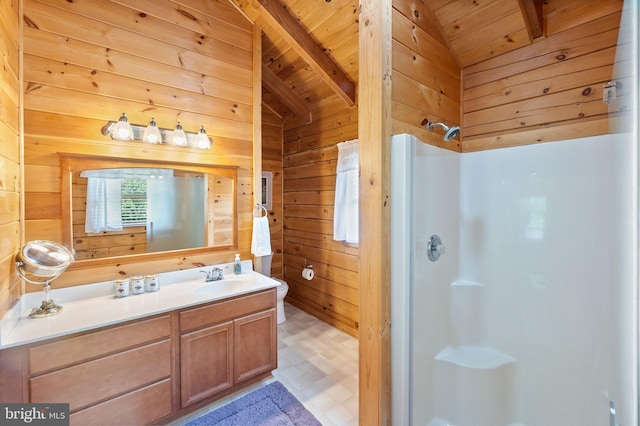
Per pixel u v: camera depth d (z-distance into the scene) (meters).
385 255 1.25
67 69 1.74
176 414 1.70
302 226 3.54
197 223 2.27
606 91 1.22
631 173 0.85
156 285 1.93
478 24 1.68
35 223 1.64
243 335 1.94
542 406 1.58
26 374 1.26
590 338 1.48
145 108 2.01
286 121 3.76
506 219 1.76
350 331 2.90
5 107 1.36
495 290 1.77
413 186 1.30
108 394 1.45
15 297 1.49
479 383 1.57
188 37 2.19
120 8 1.91
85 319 1.47
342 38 2.35
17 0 1.54
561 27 1.62
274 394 1.97
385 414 1.26
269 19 2.29
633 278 0.83
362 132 1.30
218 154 2.35
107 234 1.90
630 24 0.83
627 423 0.85
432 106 1.68
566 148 1.57
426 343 1.42
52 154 1.70
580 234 1.53
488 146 1.88
